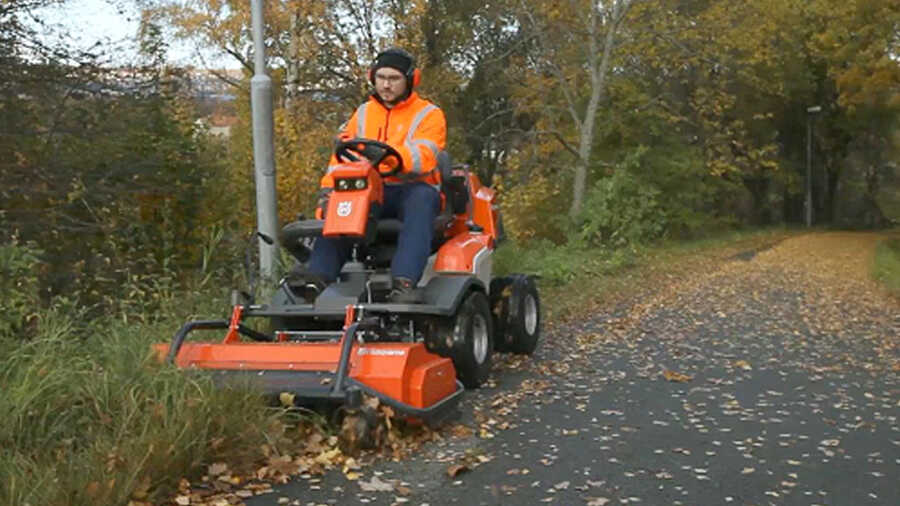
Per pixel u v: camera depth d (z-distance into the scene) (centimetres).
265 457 589
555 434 686
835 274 2350
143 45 1204
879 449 654
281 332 773
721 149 3469
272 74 2820
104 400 591
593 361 1002
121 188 1121
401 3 2705
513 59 3206
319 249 767
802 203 6228
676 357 1032
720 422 728
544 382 880
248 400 608
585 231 2719
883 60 3144
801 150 5934
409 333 782
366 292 754
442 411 672
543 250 2459
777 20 3116
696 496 549
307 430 639
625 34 2947
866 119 5309
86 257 1080
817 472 598
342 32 2694
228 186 1380
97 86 1115
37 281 911
